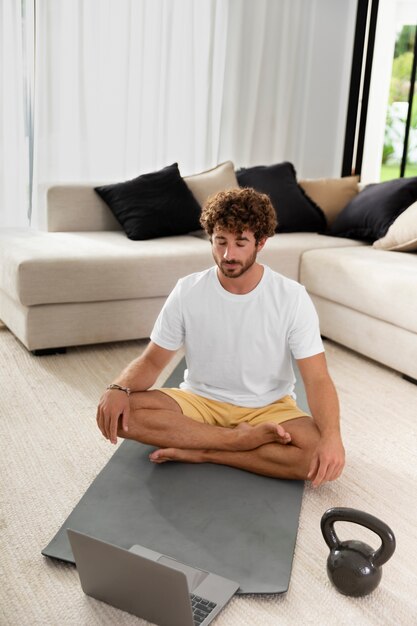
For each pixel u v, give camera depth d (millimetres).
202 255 3355
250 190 1825
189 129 4664
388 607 1528
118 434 1987
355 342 3262
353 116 5164
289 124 5145
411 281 2883
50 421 2412
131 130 4477
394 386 2908
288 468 1954
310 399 1907
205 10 4539
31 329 3025
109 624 1438
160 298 3312
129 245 3400
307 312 1914
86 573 1474
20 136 4156
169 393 2055
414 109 4844
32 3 4004
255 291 1908
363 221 3850
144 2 4262
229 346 1956
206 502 1870
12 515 1824
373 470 2146
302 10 4957
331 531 1585
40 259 2953
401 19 4785
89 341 3172
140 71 4379
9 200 4223
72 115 4266
